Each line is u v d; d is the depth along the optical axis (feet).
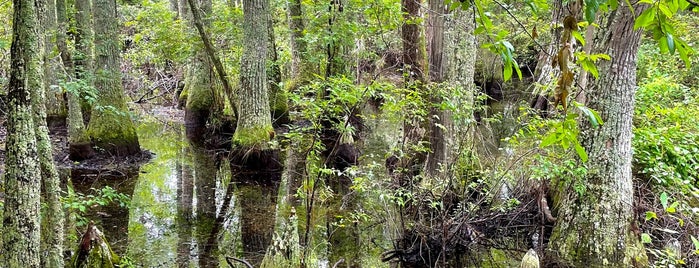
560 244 19.49
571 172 18.60
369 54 38.99
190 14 45.47
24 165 10.42
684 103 28.84
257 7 35.19
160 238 22.43
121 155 35.24
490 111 43.29
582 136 18.76
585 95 18.20
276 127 47.91
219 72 40.19
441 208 21.16
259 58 35.73
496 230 22.98
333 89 19.56
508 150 26.89
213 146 42.63
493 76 51.90
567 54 5.22
